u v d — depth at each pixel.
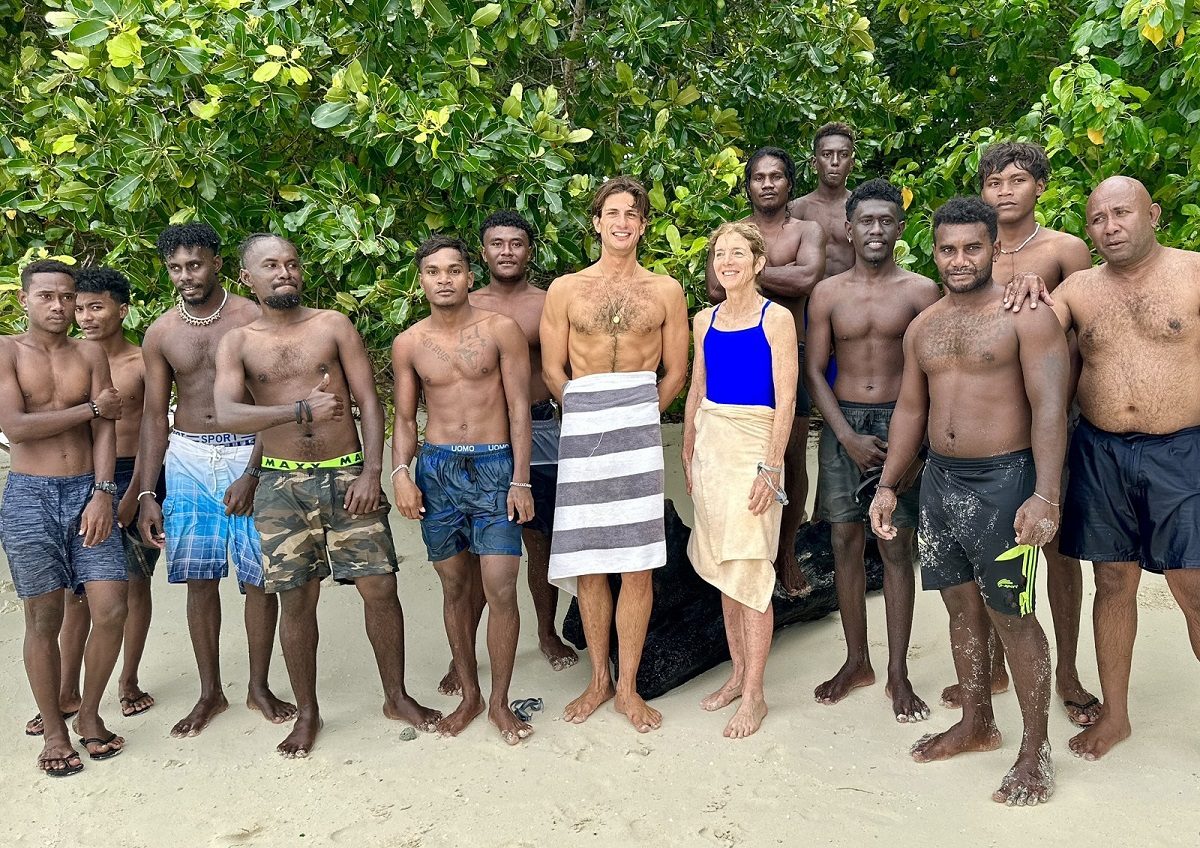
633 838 3.22
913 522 3.99
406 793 3.58
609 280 4.07
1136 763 3.49
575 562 3.97
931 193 5.88
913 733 3.86
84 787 3.71
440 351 3.93
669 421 8.51
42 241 5.21
